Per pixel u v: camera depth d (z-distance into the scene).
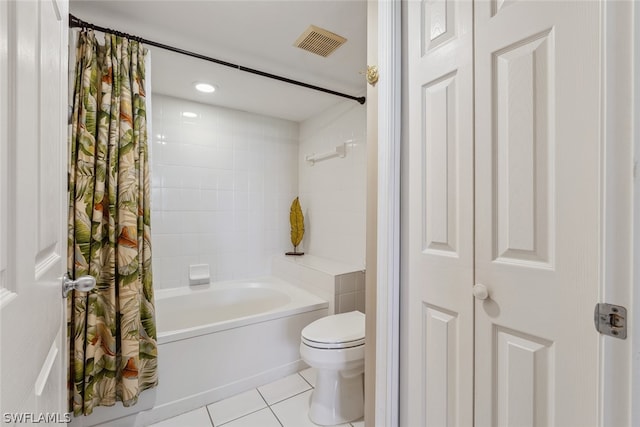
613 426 0.53
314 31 1.69
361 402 1.68
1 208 0.43
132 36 1.63
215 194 2.81
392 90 1.05
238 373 1.92
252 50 1.88
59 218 0.80
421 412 1.00
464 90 0.87
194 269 2.68
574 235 0.65
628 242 0.51
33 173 0.56
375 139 1.14
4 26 0.44
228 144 2.88
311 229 3.13
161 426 1.61
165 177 2.57
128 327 1.51
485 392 0.82
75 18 1.46
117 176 1.55
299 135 3.32
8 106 0.45
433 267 0.96
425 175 0.99
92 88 1.49
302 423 1.62
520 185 0.74
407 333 1.05
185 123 2.66
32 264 0.55
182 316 2.46
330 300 2.28
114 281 1.51
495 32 0.80
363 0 1.44
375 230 1.14
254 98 2.63
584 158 0.63
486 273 0.82
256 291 2.74
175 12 1.53
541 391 0.70
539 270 0.71
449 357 0.91
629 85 0.51
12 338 0.45
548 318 0.69
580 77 0.64
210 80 2.27
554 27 0.68
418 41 1.01
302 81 2.30
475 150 0.84
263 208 3.08
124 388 1.50
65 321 0.88
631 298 0.51
